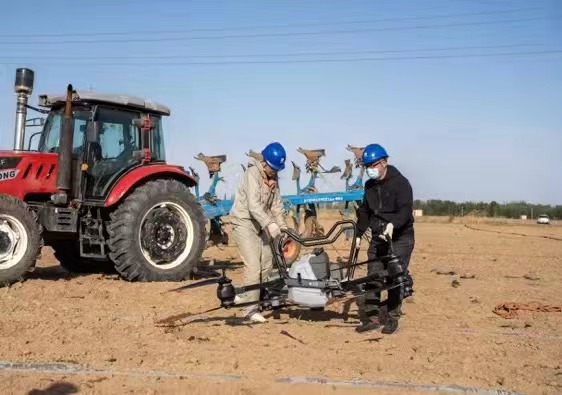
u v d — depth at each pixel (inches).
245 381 201.3
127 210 390.0
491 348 253.9
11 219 362.9
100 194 393.1
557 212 2829.7
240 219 289.1
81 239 391.5
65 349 233.9
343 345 251.9
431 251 731.4
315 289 271.0
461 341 264.1
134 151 411.2
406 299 356.2
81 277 415.8
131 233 388.2
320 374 212.1
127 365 216.7
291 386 198.4
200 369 214.4
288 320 294.2
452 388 200.1
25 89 400.8
